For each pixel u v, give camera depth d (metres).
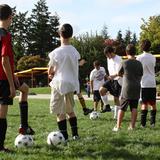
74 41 71.38
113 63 11.76
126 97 9.34
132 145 7.29
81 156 6.47
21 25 100.31
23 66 82.31
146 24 72.25
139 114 13.84
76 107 18.17
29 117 13.47
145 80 10.18
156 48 69.62
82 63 9.41
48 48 99.81
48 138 7.52
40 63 83.31
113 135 8.52
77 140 7.89
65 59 7.72
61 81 7.64
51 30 100.12
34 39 99.38
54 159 6.26
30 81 76.56
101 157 6.34
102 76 15.84
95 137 8.27
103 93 12.31
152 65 10.23
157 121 11.44
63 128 7.94
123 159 6.18
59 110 7.90
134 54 9.52
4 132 6.94
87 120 12.09
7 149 6.99
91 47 70.00
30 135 7.86
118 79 11.94
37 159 6.28
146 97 10.18
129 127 9.61
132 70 9.30
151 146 7.21
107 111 13.30
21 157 6.41
